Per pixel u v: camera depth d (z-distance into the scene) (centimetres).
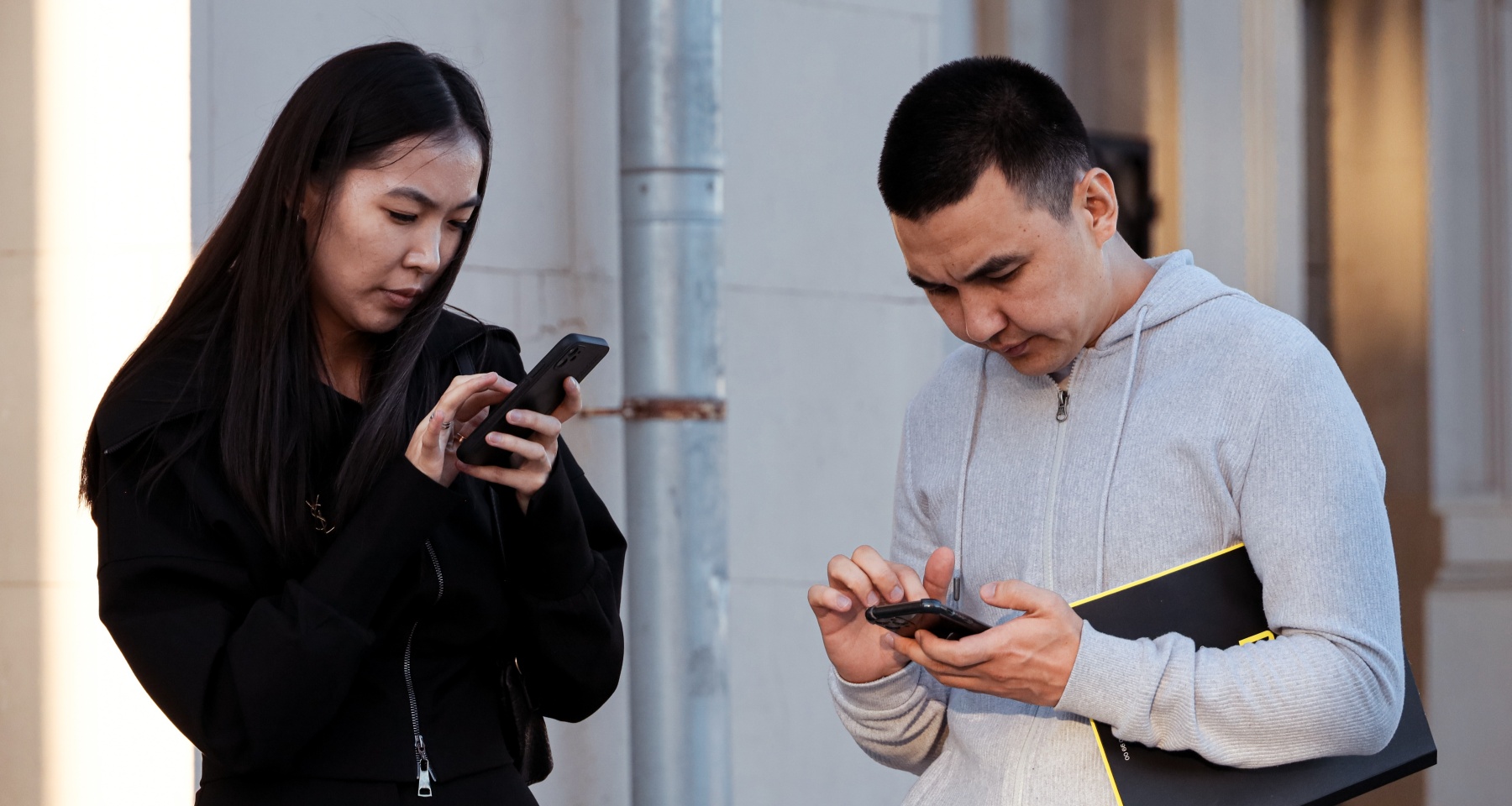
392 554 321
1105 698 314
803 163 699
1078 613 329
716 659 612
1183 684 313
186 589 321
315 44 562
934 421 386
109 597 321
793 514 692
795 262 695
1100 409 350
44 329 555
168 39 536
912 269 341
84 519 550
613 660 377
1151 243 924
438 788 340
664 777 606
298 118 336
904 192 328
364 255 333
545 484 355
